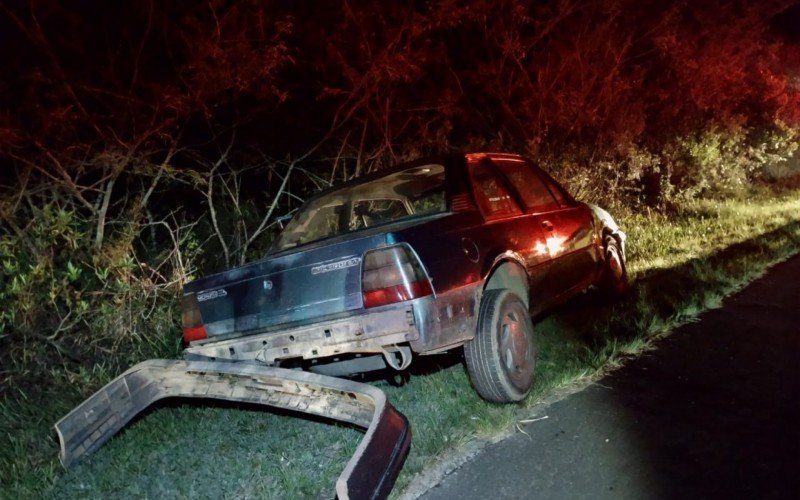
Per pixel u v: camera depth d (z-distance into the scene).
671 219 11.59
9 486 4.06
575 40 11.55
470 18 10.27
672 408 4.17
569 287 5.65
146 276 6.34
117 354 5.84
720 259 7.86
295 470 3.84
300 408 3.97
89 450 4.31
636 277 7.61
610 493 3.33
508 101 11.39
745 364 4.77
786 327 5.45
